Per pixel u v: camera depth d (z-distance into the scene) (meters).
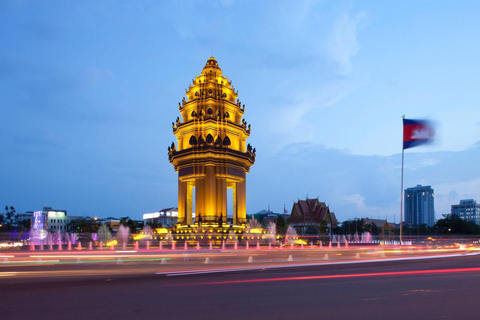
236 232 81.19
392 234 184.62
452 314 13.97
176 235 79.31
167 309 15.09
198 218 81.50
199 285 21.22
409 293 18.36
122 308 15.32
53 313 14.53
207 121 84.25
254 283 21.89
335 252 56.41
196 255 47.69
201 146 82.38
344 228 198.50
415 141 46.28
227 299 17.03
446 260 39.31
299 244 90.50
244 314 14.16
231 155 84.56
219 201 82.25
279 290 19.36
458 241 150.00
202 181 82.69
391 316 13.71
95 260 40.03
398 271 28.17
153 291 19.27
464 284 21.25
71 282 22.69
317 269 29.69
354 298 17.14
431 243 129.12
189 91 91.81
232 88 93.00
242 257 43.56
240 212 88.25
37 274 26.84
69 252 55.50
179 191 87.88
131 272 27.89
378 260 38.88
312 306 15.47
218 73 92.69
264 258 41.69
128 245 81.19
